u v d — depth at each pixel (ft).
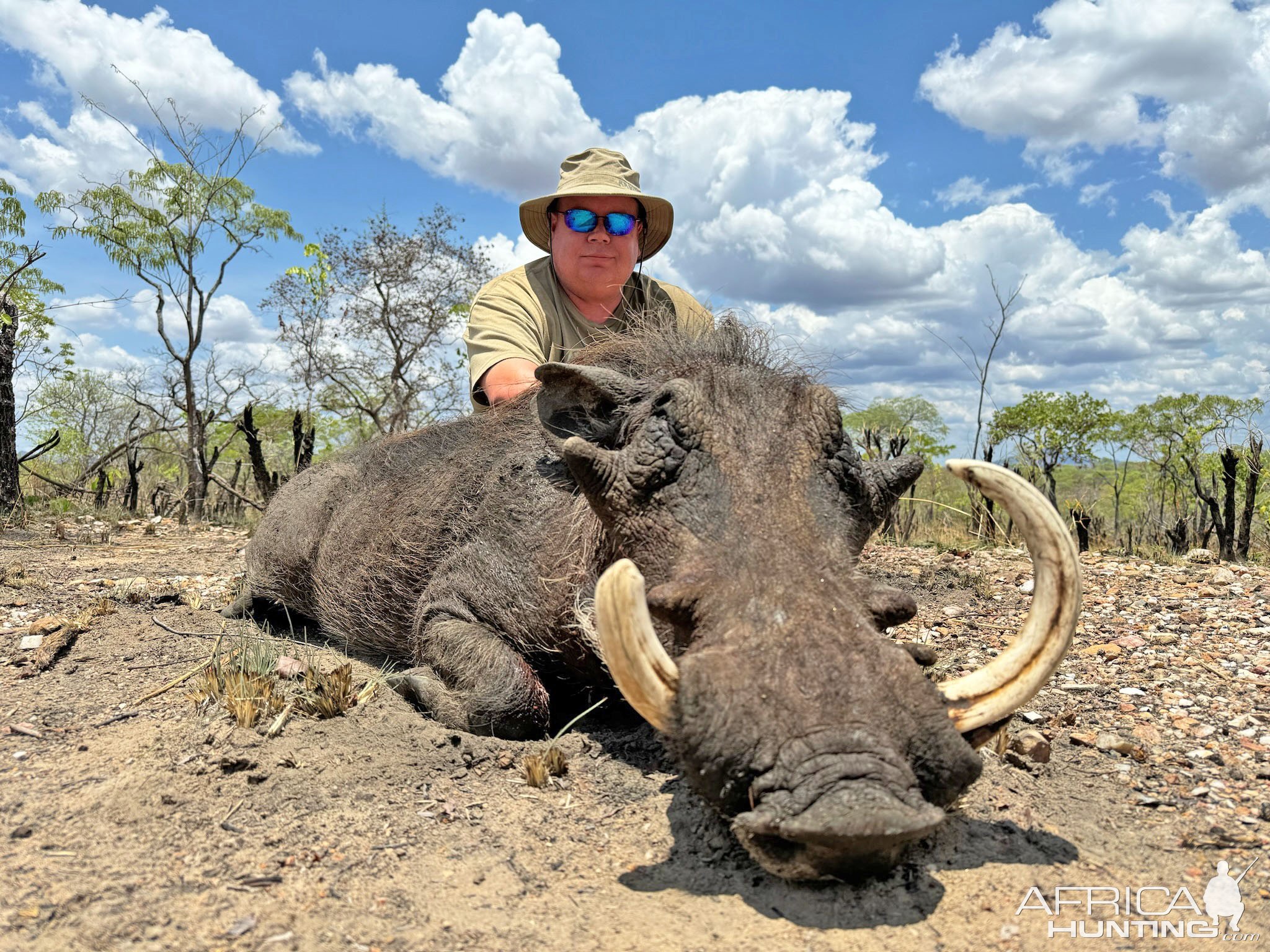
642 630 7.14
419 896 7.49
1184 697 13.38
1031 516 7.66
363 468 17.46
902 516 33.19
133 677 12.97
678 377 10.80
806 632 7.23
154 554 26.84
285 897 7.31
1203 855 8.64
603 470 9.55
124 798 8.82
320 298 59.16
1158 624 17.61
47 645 14.19
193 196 51.47
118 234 50.65
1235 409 54.08
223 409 59.41
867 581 8.47
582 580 10.95
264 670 12.60
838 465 9.36
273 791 9.23
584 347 14.15
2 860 7.68
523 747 11.07
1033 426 63.21
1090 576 22.44
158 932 6.74
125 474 56.29
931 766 6.79
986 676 7.56
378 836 8.50
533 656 12.19
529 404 13.62
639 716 12.27
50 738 10.64
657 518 9.04
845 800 6.21
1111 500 59.26
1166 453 50.08
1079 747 11.48
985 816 9.16
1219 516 29.25
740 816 6.40
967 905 7.54
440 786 9.79
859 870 6.82
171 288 51.03
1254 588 20.90
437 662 12.32
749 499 8.68
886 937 7.06
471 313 16.52
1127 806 9.71
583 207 16.56
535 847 8.50
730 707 6.79
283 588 17.63
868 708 6.75
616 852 8.50
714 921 7.27
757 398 9.70
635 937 7.01
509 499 12.81
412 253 58.70
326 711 11.39
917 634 16.61
